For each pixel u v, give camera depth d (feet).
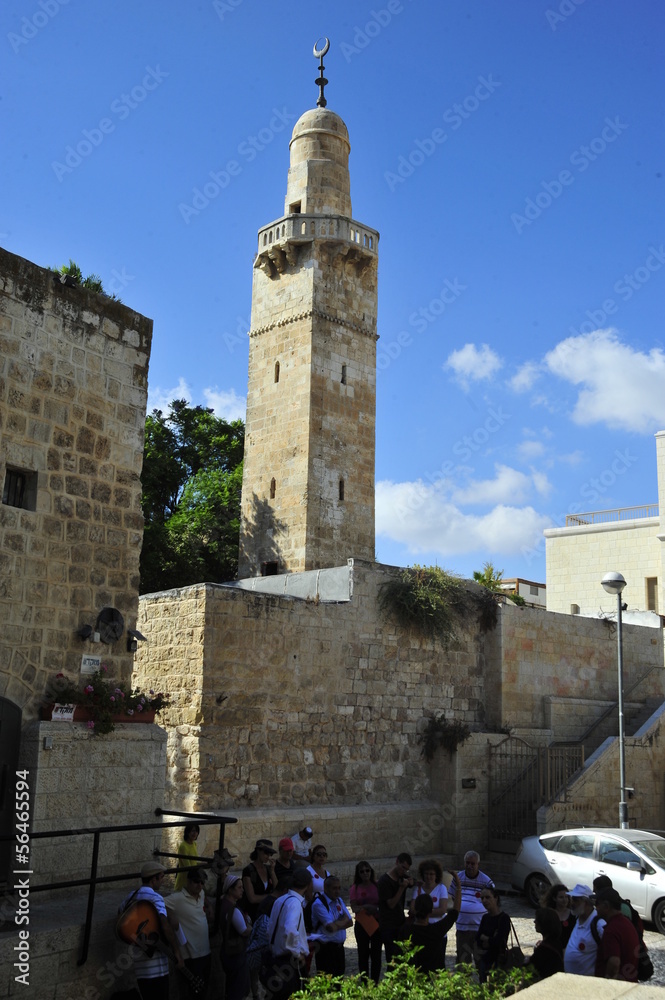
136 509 45.50
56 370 42.37
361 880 38.17
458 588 81.41
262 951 32.78
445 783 74.23
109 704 41.04
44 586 40.37
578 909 30.73
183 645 60.95
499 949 33.65
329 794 66.39
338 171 115.24
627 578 149.28
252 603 63.16
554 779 76.54
